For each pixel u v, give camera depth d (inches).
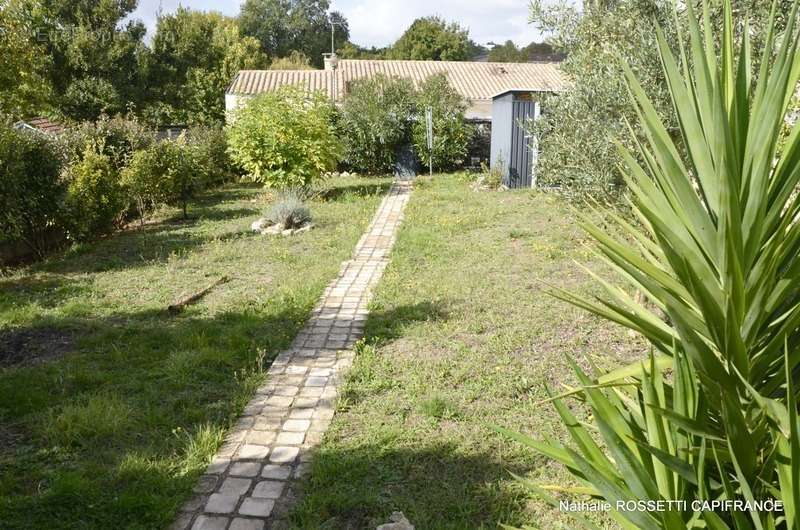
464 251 379.6
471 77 1080.8
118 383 207.8
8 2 513.0
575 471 90.9
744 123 76.1
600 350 227.5
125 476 154.2
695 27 77.0
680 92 79.3
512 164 638.5
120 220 500.7
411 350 233.9
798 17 176.9
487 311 271.9
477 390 199.5
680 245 74.0
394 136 810.8
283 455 165.9
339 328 261.6
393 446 168.4
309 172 573.9
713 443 76.9
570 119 214.8
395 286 313.3
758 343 79.4
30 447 168.7
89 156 440.8
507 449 165.8
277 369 221.3
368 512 142.1
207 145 700.7
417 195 614.5
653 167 84.9
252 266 363.3
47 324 263.0
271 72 1012.5
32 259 412.2
